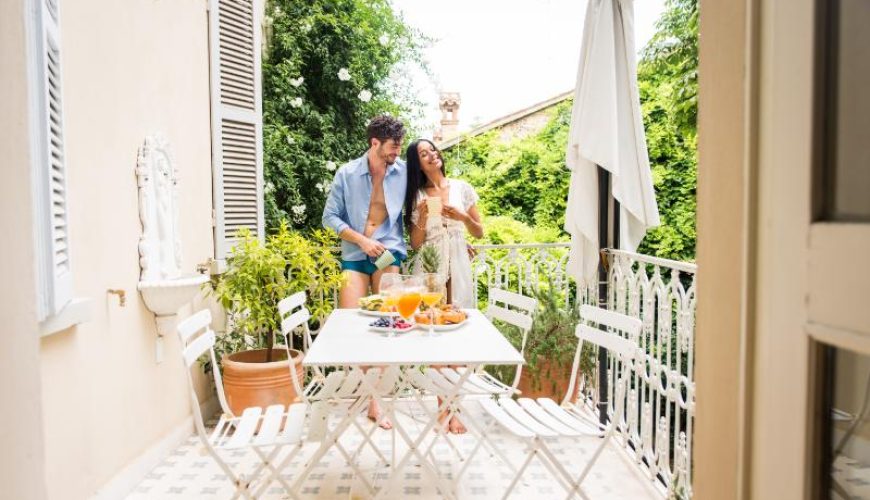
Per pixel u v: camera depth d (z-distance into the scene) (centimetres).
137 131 357
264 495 326
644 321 362
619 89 380
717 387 115
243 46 497
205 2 460
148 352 366
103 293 315
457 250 449
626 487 338
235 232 490
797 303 87
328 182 632
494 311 365
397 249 454
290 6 637
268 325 431
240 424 282
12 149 87
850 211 79
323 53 643
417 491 330
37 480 91
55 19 248
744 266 99
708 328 118
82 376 290
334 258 490
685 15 837
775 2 92
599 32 374
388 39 679
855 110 77
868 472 83
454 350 258
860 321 75
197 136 445
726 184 111
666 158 950
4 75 85
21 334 88
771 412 93
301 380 431
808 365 84
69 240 259
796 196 87
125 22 345
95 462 301
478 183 1048
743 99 106
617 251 406
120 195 337
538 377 423
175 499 324
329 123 649
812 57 83
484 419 446
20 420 88
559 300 512
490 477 350
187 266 426
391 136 440
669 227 945
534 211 1041
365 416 456
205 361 445
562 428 274
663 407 673
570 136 409
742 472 100
